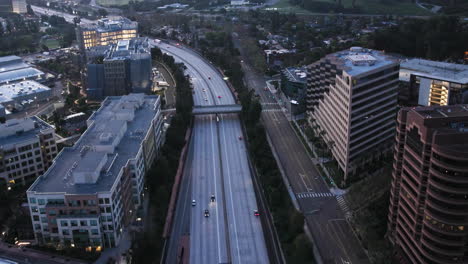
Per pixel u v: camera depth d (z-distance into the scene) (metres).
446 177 194.12
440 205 199.88
